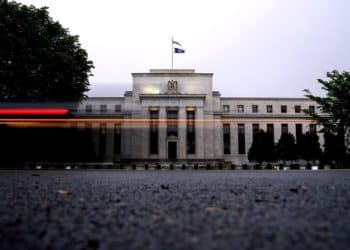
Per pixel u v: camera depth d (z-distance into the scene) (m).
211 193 6.59
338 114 34.22
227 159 67.94
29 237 2.80
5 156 26.19
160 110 63.22
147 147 62.28
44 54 31.73
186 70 66.38
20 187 8.10
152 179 12.67
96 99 65.62
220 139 64.56
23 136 26.02
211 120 64.12
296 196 5.95
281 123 69.31
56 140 26.91
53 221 3.51
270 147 53.50
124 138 63.97
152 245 2.54
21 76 31.45
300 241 2.63
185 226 3.23
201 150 62.28
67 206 4.64
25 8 32.38
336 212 4.07
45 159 26.80
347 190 7.25
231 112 69.81
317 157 51.16
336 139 37.09
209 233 2.93
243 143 68.62
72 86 33.81
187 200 5.36
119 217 3.75
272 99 70.25
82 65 35.53
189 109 63.12
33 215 3.88
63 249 2.45
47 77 32.47
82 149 30.48
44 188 7.79
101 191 7.04
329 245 2.51
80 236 2.83
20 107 25.97
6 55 31.05
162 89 64.50
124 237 2.79
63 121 27.06
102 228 3.15
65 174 17.92
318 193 6.55
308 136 52.06
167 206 4.64
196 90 64.75
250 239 2.71
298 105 70.19
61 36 34.66
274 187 8.20
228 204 4.84
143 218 3.68
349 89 33.50
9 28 31.64
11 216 3.81
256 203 4.95
